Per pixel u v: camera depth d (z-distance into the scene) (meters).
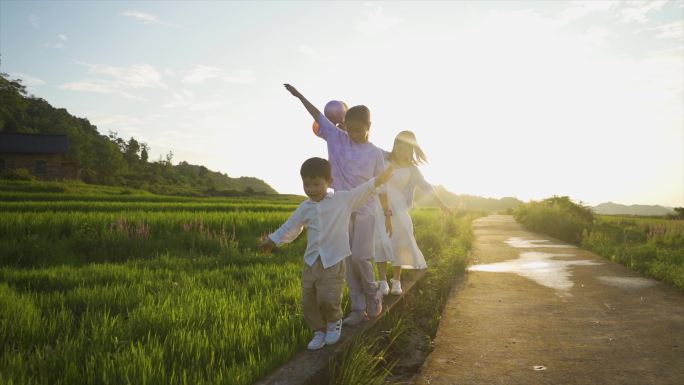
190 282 6.74
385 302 5.43
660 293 7.21
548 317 5.84
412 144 5.98
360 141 4.59
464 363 4.26
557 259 11.64
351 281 4.56
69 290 6.21
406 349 4.71
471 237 17.17
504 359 4.34
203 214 16.58
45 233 11.85
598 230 20.78
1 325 4.37
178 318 4.51
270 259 9.73
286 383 3.12
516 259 11.70
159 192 83.31
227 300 5.43
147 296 5.68
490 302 6.72
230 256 10.05
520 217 36.06
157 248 11.11
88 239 11.02
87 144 111.56
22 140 69.31
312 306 3.81
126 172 118.44
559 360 4.29
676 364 4.14
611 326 5.38
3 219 12.01
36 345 4.02
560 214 22.36
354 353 3.73
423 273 7.54
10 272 7.54
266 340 4.00
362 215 4.51
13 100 115.75
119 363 3.31
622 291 7.39
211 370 3.28
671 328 5.25
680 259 10.21
